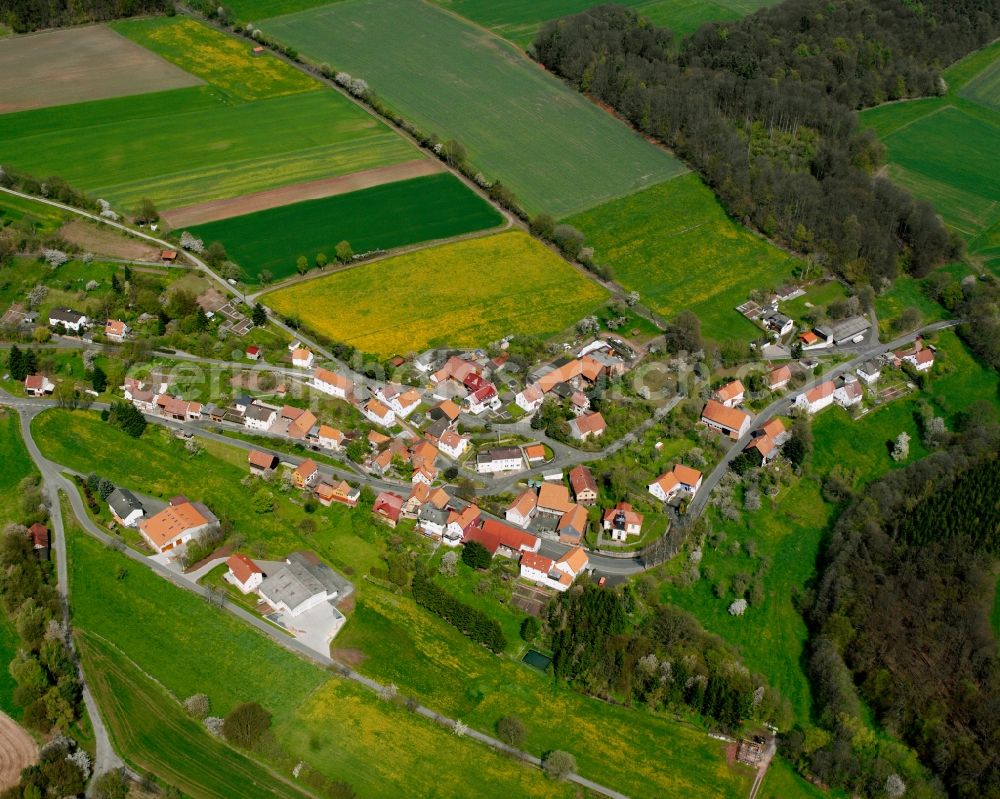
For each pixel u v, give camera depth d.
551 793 154.75
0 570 180.38
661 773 159.12
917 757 164.50
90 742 156.25
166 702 163.25
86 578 183.00
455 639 177.88
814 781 160.62
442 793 153.62
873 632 181.88
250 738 156.88
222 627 175.62
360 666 171.25
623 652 173.62
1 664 166.38
